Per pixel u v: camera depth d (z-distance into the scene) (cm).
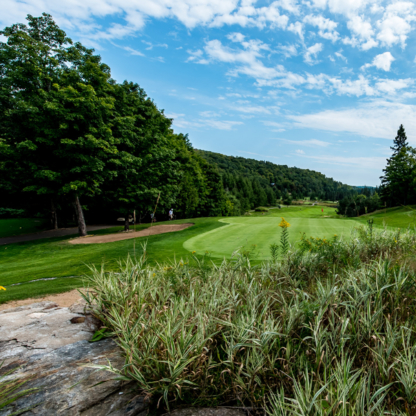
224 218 2088
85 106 1316
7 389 203
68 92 1301
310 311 222
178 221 2116
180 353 185
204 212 4409
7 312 422
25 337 305
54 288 613
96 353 254
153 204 1931
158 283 353
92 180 1495
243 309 262
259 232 1244
